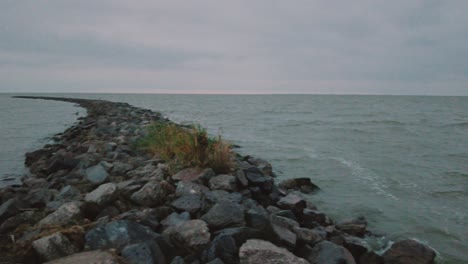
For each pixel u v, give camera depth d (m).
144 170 8.60
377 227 6.83
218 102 93.62
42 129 23.70
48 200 6.46
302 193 9.03
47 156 12.23
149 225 5.01
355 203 8.25
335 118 35.00
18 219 5.39
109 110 37.53
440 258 5.54
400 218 7.30
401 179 10.50
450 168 11.95
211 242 4.30
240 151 15.35
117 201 6.04
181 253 4.34
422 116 38.44
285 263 3.75
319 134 21.58
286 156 14.15
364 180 10.36
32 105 64.50
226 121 31.33
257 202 7.36
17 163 12.41
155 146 11.03
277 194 8.09
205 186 7.51
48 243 3.94
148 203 6.19
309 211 6.75
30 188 7.89
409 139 19.19
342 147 16.48
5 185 9.25
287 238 4.77
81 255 3.62
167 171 8.32
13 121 29.84
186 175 7.90
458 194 9.02
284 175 11.05
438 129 24.34
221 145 9.15
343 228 6.44
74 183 7.98
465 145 17.09
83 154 11.14
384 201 8.41
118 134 16.44
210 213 5.20
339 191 9.26
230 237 4.23
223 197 6.71
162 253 4.00
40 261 3.93
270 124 28.44
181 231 4.55
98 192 5.91
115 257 3.55
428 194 9.02
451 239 6.29
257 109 55.75
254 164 11.47
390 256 5.14
